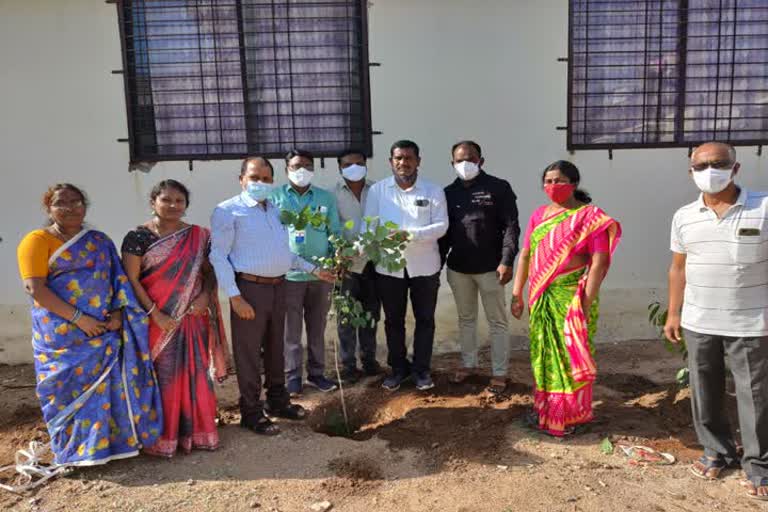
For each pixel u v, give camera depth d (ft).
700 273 9.84
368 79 16.31
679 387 13.66
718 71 16.60
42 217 16.49
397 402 13.97
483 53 16.34
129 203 16.53
